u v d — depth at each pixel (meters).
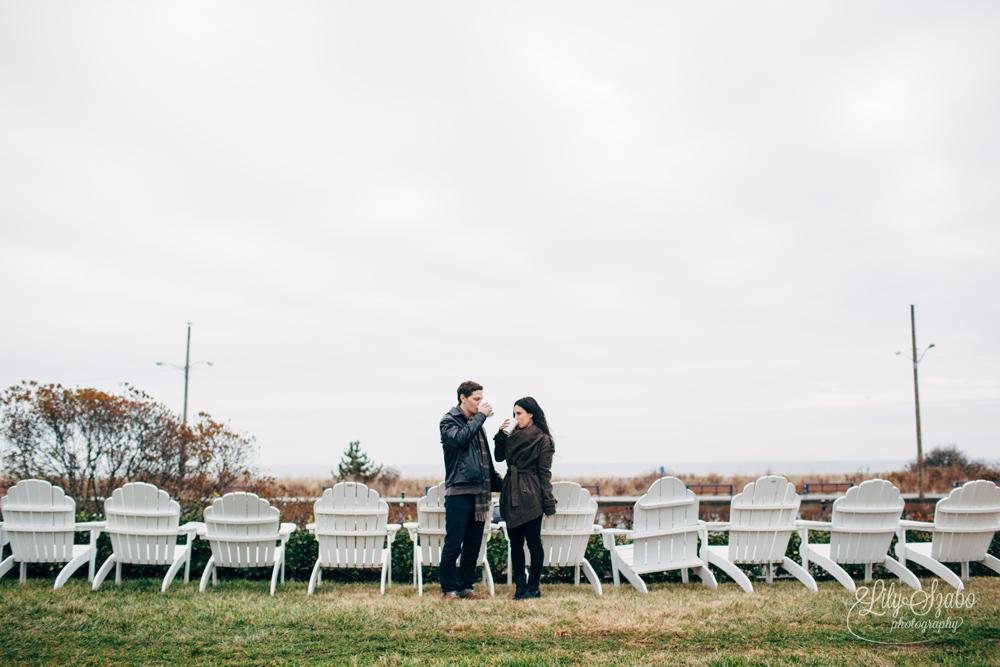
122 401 12.06
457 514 5.59
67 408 11.69
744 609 5.05
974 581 6.18
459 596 5.60
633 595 5.80
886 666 3.75
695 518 6.09
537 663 3.80
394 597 5.70
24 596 5.51
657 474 33.16
